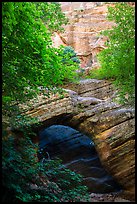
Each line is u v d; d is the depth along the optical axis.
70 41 20.58
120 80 9.84
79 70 15.63
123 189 9.59
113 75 13.47
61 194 6.98
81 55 19.98
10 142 5.78
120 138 9.80
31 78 7.76
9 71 6.68
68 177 7.58
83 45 20.33
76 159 12.30
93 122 10.53
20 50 7.25
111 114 10.46
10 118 6.87
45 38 8.28
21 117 7.14
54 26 10.77
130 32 9.74
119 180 9.52
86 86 13.31
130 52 9.34
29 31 7.11
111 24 20.42
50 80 8.89
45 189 6.82
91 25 20.84
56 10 10.97
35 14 7.52
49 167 7.77
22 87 7.25
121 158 9.59
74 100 11.33
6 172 5.39
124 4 10.12
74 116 10.93
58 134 13.83
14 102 8.13
